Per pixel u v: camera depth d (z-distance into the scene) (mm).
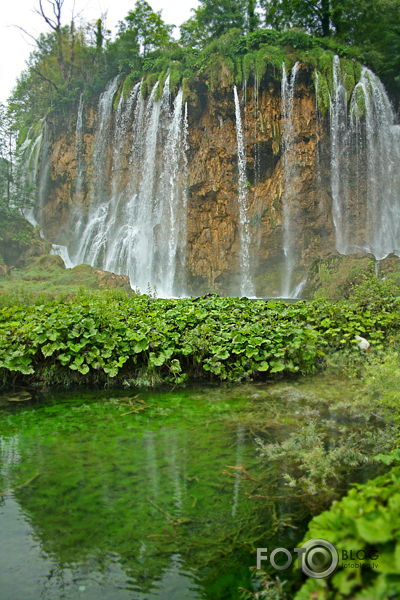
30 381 6070
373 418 4395
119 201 30656
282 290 27000
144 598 1965
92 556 2287
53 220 34281
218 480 3133
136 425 4348
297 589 1958
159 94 27844
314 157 25938
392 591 1168
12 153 27781
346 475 3160
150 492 2957
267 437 3963
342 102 25734
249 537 2434
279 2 31859
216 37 32406
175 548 2352
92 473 3258
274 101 26062
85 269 20094
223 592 2002
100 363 5906
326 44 27047
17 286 16234
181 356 6527
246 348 6164
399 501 1366
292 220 26656
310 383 5922
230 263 27703
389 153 26562
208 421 4434
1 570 2160
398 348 6906
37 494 2932
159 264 28781
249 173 27188
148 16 32250
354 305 8156
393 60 28031
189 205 27969
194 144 27547
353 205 26547
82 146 32531
